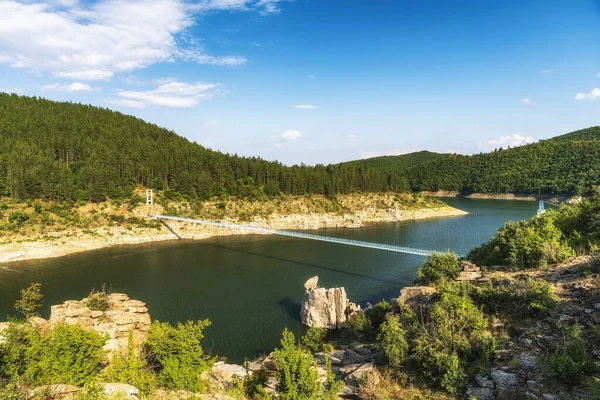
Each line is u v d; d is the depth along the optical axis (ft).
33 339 70.64
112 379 67.82
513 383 57.82
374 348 101.24
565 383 53.93
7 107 540.52
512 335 70.74
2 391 53.42
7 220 308.40
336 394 59.16
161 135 635.66
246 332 155.22
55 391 59.11
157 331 76.28
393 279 227.81
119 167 442.09
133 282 224.74
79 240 320.91
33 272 246.68
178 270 252.83
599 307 67.36
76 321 103.50
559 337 64.23
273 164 545.85
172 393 66.74
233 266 263.29
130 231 359.87
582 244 112.16
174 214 413.18
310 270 250.57
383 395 66.69
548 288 76.43
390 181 596.29
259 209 465.88
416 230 419.95
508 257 123.44
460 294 87.56
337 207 506.89
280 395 56.29
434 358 68.95
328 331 151.74
